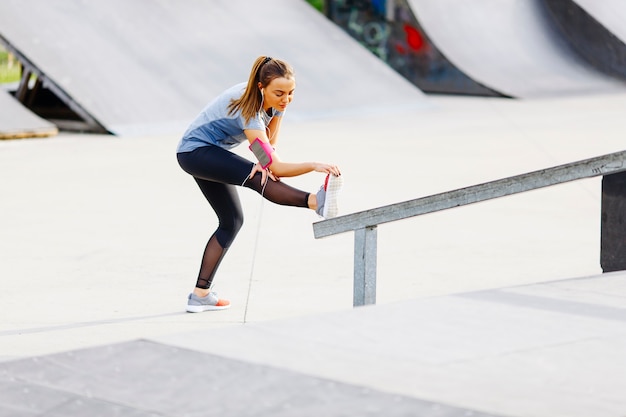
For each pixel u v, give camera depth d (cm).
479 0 5666
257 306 1416
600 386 861
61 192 2425
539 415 790
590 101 4750
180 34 4234
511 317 1080
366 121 4003
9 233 1947
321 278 1586
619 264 1366
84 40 3894
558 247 1800
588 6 5656
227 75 4084
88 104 3622
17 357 1162
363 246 1191
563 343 984
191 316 1363
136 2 4272
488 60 5297
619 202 1355
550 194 2323
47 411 820
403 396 828
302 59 4453
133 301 1447
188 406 821
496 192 1167
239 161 1292
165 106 3766
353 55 4666
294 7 4872
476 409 801
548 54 5562
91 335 1266
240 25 4494
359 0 5466
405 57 5341
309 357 937
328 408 805
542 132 3569
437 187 2472
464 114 4256
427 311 1107
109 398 844
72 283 1555
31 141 3425
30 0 3956
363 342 986
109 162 2933
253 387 858
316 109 4106
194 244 1845
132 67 3891
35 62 3688
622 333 1019
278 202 1249
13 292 1499
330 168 1209
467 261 1697
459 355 944
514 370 899
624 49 5453
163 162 2928
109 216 2122
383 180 2580
